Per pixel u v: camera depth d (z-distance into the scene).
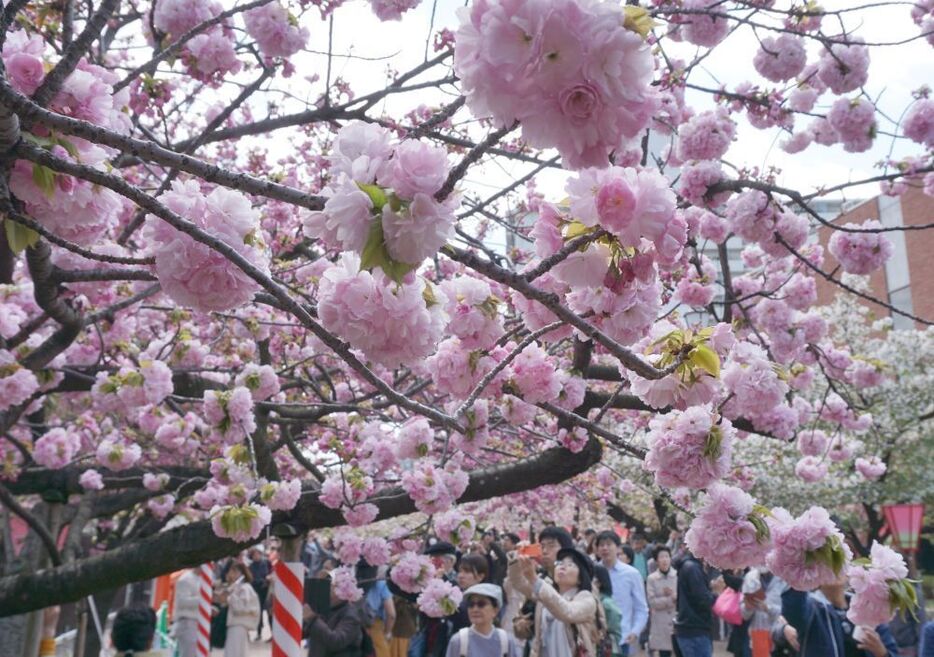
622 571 7.16
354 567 7.14
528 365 3.41
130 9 5.43
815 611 4.83
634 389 2.47
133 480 6.74
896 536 6.40
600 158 1.40
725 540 2.75
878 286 24.20
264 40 4.29
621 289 1.90
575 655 5.02
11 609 5.41
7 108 1.69
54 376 5.02
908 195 22.83
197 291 1.98
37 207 2.18
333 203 1.49
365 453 5.96
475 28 1.35
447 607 6.30
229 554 5.45
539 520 16.88
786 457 15.42
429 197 1.48
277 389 5.18
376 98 4.44
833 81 5.34
